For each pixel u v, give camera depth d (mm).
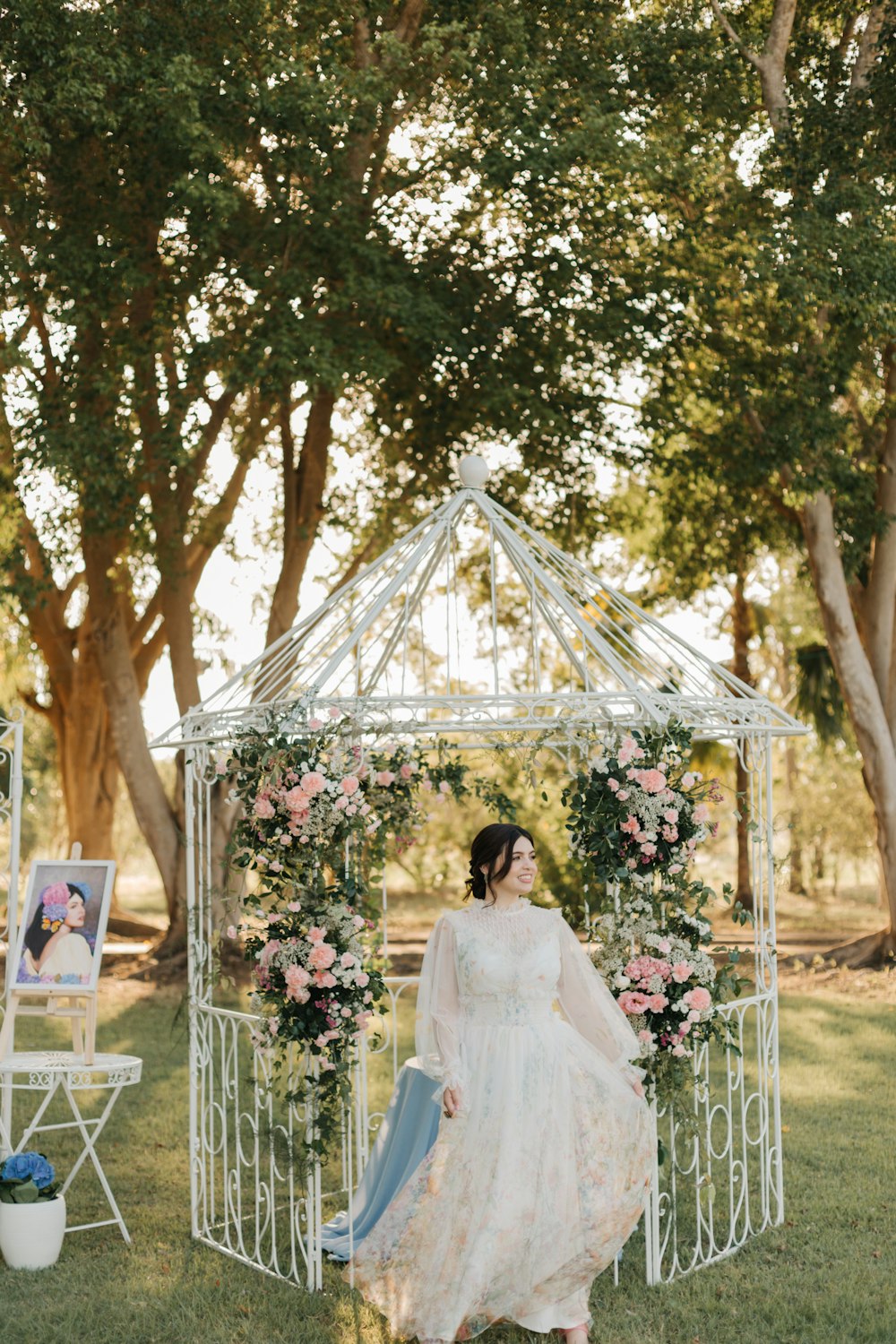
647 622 6066
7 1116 5578
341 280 11539
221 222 10102
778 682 29797
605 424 12883
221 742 5457
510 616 16312
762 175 11922
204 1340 4418
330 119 10102
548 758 9648
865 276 10906
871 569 14172
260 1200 5184
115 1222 5520
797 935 19984
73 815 18016
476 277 11922
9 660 18875
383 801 5773
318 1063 4922
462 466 5961
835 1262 5176
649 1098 4926
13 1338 4426
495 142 10781
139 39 10125
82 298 10695
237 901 5398
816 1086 8547
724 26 12578
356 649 5453
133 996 12727
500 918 4613
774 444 12219
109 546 13914
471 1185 4355
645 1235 5180
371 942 5191
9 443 12273
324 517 15352
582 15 11438
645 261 11727
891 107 11859
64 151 10570
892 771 13805
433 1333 4277
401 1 11836
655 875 5051
